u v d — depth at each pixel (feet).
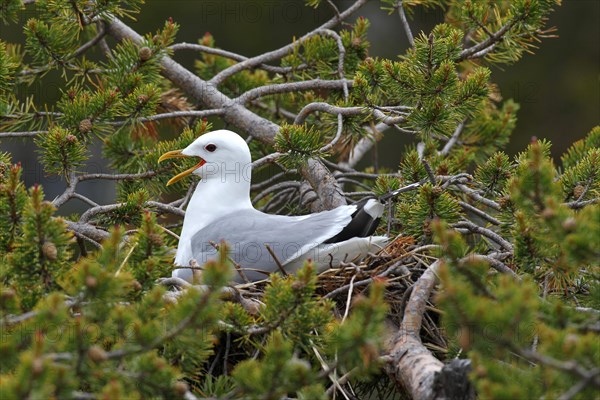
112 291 21.70
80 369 20.79
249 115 42.80
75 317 22.82
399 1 43.45
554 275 28.09
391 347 27.84
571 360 19.92
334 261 31.09
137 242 26.11
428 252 31.86
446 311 20.84
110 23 44.45
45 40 40.29
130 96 38.01
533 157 23.68
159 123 46.55
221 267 21.04
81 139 37.70
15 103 40.04
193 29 73.46
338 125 37.14
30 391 18.71
